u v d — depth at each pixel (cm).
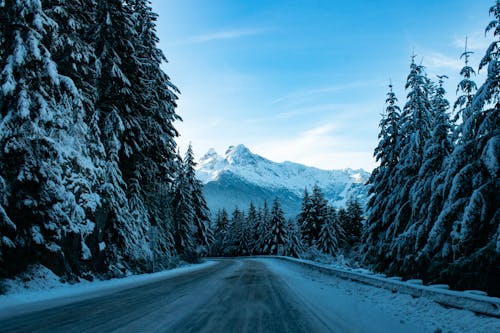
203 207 5116
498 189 1067
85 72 1570
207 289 1178
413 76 1992
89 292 1107
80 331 554
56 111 1326
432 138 1659
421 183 1662
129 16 1852
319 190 5722
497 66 1074
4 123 1050
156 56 2452
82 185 1483
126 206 1891
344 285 1299
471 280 1032
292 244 6356
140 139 1983
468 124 1145
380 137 2364
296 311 753
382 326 623
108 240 1777
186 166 5072
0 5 1041
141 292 1097
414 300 780
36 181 1114
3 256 1045
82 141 1541
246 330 570
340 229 5688
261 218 8006
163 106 2472
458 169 1220
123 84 1833
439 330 581
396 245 1769
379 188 2334
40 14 1132
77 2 1525
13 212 1116
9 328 579
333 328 597
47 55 1166
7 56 1108
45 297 983
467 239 1088
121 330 561
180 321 636
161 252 2659
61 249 1313
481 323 555
